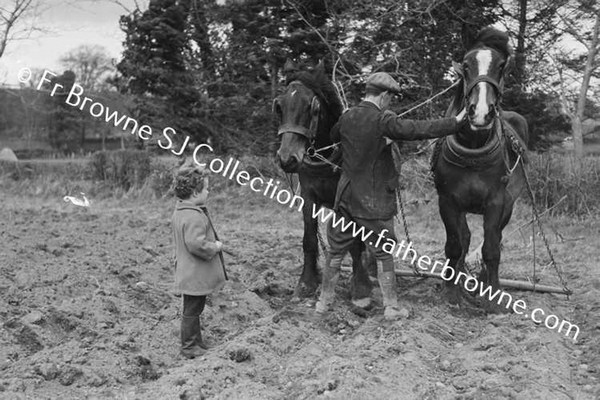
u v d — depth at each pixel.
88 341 5.36
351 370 4.62
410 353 5.12
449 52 16.47
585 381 4.98
